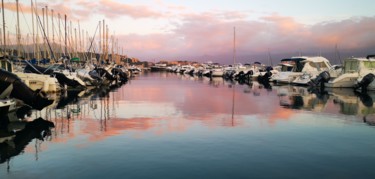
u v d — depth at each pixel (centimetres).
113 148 942
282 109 1797
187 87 3738
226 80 5575
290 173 738
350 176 721
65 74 2981
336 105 1995
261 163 809
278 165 794
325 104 2047
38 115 1574
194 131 1183
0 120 1416
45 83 2561
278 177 711
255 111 1712
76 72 3459
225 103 2095
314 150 932
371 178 710
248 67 5984
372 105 1995
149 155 872
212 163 807
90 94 2788
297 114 1611
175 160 829
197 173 734
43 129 1226
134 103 2092
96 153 890
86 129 1220
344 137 1098
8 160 831
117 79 4572
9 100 1523
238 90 3294
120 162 811
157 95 2688
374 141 1045
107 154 880
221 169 762
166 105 1978
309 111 1720
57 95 2672
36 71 2764
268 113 1641
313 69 4006
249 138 1075
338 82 3362
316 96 2614
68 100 2284
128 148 942
